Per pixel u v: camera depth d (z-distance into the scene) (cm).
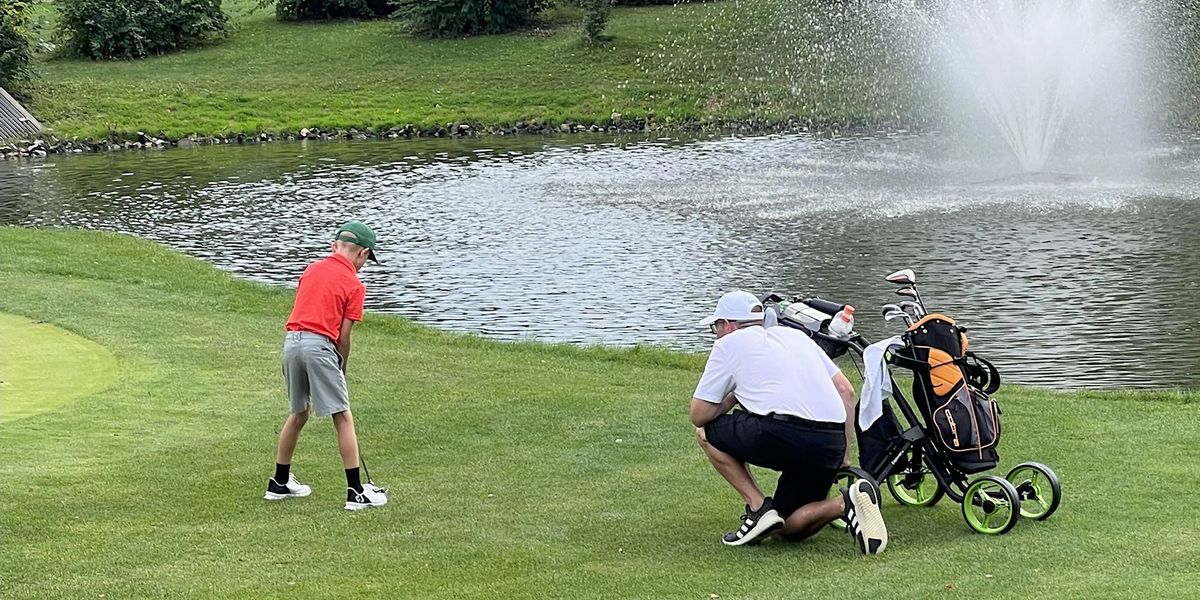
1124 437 855
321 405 712
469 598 558
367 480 769
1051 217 2039
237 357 1173
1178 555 591
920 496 721
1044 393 1048
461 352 1255
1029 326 1380
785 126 3625
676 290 1642
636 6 4931
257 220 2312
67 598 559
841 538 650
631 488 749
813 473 634
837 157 2958
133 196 2648
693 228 2064
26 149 3422
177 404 968
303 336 713
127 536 651
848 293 1573
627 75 4109
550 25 4769
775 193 2409
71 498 716
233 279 1738
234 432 880
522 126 3728
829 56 4081
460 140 3562
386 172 2927
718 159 2977
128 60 4459
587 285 1689
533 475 780
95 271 1727
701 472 784
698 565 605
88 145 3506
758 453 627
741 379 634
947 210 2142
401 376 1108
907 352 673
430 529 668
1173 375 1181
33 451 814
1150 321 1385
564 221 2178
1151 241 1820
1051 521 662
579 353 1269
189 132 3641
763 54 4162
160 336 1270
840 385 655
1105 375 1188
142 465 789
